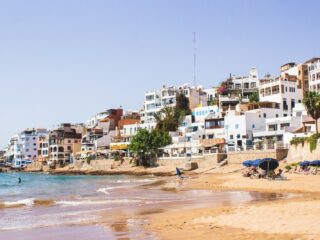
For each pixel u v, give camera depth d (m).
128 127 158.62
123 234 20.97
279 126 101.50
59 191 61.88
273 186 48.44
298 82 125.31
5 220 29.06
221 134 111.44
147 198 43.16
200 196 42.50
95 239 20.00
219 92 154.12
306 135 86.19
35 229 24.34
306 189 44.09
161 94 161.75
